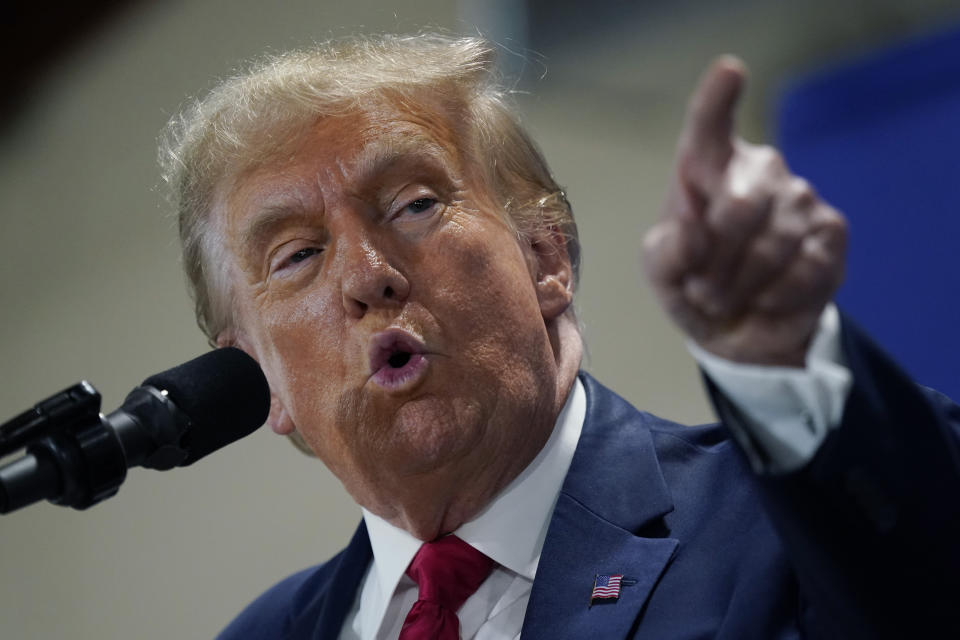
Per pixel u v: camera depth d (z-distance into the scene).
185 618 17.23
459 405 6.52
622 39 14.14
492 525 6.67
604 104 14.69
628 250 14.45
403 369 6.54
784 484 4.51
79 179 20.91
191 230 7.57
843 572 4.50
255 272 7.05
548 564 6.30
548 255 7.42
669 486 6.63
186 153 7.55
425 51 7.50
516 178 7.43
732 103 4.15
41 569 19.14
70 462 5.02
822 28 13.38
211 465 17.58
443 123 7.12
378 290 6.52
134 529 18.16
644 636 5.86
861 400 4.53
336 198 6.79
